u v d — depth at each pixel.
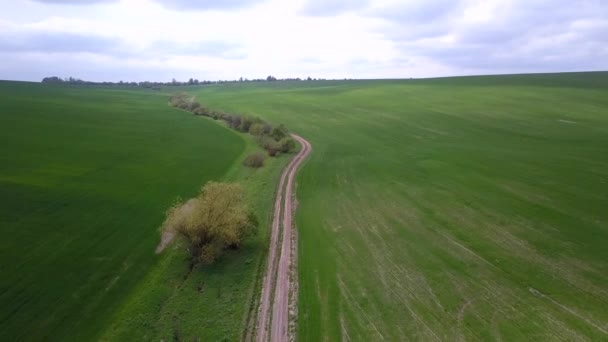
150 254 34.59
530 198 43.41
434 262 32.72
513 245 34.31
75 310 26.92
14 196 40.50
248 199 48.81
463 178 51.41
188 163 61.00
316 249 36.53
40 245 32.97
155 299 29.06
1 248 31.70
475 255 33.28
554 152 61.44
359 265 33.09
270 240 38.81
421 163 59.94
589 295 27.11
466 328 24.78
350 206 46.12
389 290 29.30
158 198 45.62
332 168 61.88
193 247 35.12
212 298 29.59
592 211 39.25
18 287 27.81
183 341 25.36
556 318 25.06
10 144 59.00
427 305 27.31
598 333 23.53
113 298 28.67
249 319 27.27
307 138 84.75
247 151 72.94
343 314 27.02
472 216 40.44
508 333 24.05
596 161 55.19
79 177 48.44
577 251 32.50
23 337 24.08
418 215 41.94
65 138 66.94
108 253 33.69
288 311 28.06
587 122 83.19
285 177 58.50
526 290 28.14
